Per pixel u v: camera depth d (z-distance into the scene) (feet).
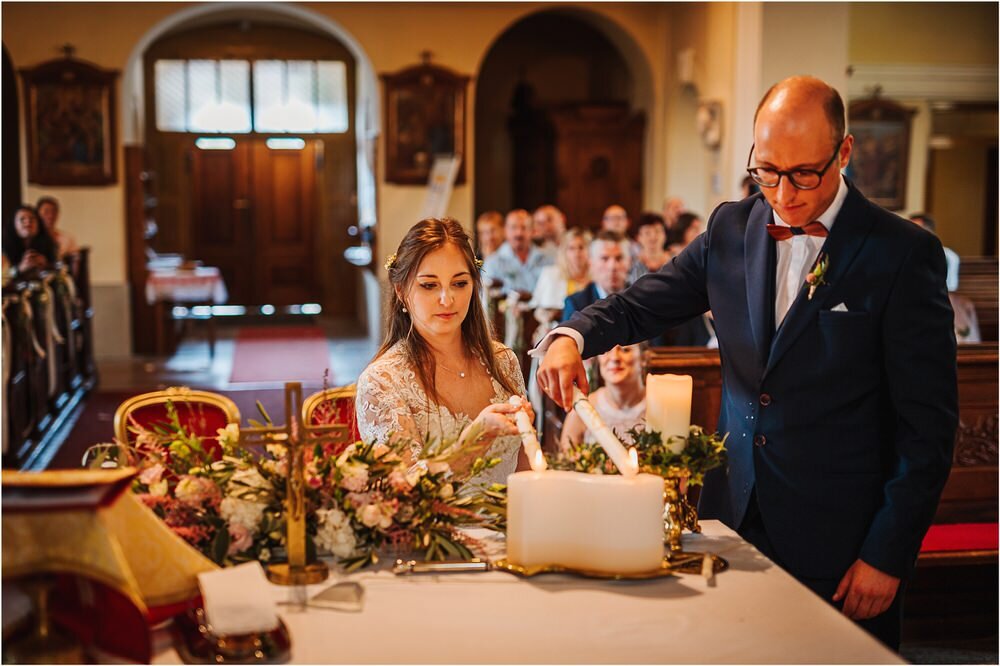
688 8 38.47
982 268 26.16
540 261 29.63
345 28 40.14
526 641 6.05
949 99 43.01
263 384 34.06
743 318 8.64
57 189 38.93
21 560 5.84
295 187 52.65
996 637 13.97
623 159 43.70
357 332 47.42
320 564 7.06
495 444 8.98
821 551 8.31
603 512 6.91
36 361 24.57
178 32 49.90
